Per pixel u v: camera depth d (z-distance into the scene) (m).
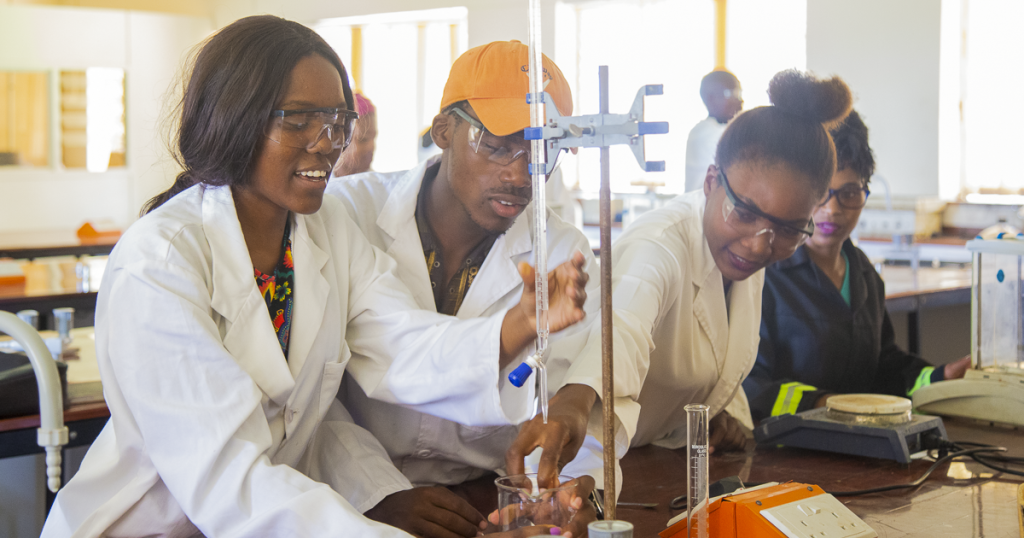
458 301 1.65
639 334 1.55
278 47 1.19
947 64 5.23
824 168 1.83
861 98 5.33
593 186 6.39
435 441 1.53
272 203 1.29
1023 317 1.96
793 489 1.17
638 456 1.76
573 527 1.02
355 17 7.75
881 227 5.15
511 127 1.39
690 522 1.08
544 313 1.06
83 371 2.29
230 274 1.21
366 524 1.02
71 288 3.67
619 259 1.80
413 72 7.79
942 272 3.88
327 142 1.21
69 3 8.95
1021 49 5.07
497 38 6.78
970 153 5.32
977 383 1.97
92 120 7.98
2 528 2.30
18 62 7.64
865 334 2.30
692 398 1.93
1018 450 1.73
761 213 1.81
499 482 1.06
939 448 1.70
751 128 1.82
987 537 1.23
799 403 2.00
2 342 2.34
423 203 1.64
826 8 5.38
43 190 7.84
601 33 6.52
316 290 1.33
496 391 1.26
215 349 1.10
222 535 1.06
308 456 1.43
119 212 8.16
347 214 1.51
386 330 1.39
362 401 1.55
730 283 1.96
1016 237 2.00
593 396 1.35
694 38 6.08
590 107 5.77
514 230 1.62
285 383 1.24
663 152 5.66
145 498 1.17
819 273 2.25
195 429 1.08
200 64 1.22
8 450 1.83
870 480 1.52
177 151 1.29
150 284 1.11
